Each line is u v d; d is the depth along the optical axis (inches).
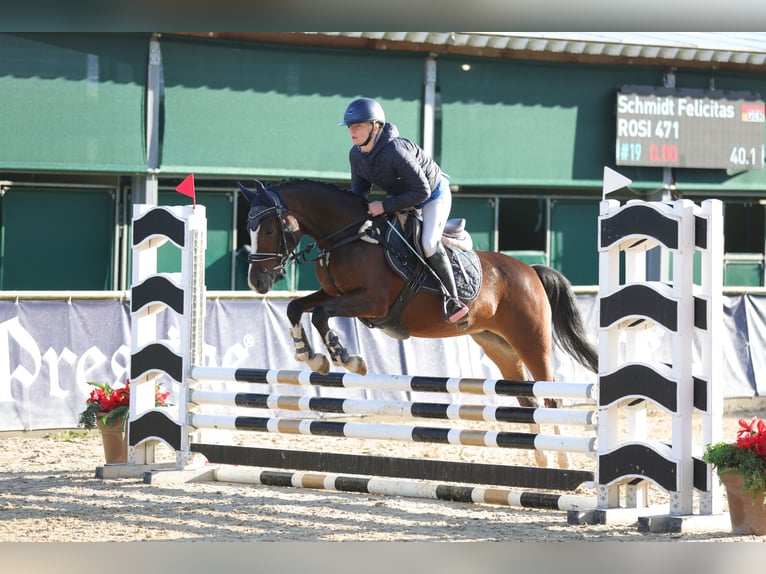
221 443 415.2
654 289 303.6
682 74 753.6
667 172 750.5
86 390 501.7
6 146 601.0
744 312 624.7
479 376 577.6
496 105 709.3
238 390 529.0
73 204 648.4
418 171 333.4
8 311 486.9
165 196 668.1
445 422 559.2
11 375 486.0
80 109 615.5
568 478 321.4
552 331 401.4
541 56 709.3
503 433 337.1
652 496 361.4
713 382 297.1
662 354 599.8
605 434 312.5
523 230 745.6
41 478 389.4
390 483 346.6
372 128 332.8
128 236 660.1
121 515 318.0
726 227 794.2
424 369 564.4
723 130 754.8
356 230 337.7
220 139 647.8
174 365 388.8
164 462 407.2
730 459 288.7
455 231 365.1
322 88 669.9
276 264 331.9
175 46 633.6
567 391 321.7
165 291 391.9
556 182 726.5
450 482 369.7
